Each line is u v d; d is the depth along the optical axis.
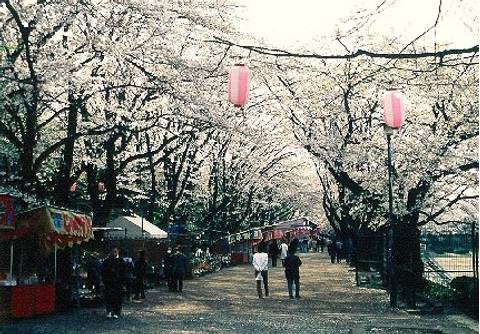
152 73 18.11
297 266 20.59
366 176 22.67
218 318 15.24
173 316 15.70
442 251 21.17
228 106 27.25
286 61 19.53
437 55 8.30
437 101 20.00
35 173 17.17
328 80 23.00
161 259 28.73
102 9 16.41
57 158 23.69
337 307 17.73
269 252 42.34
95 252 24.03
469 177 19.44
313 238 77.44
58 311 16.78
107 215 22.23
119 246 25.98
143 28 18.08
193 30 18.00
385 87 19.97
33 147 17.25
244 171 43.19
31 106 16.41
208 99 19.84
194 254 36.19
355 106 24.66
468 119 18.48
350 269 35.41
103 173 23.11
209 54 20.86
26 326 13.70
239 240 43.19
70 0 15.29
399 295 20.20
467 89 16.53
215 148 38.00
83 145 23.16
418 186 20.88
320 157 22.53
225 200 41.19
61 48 16.83
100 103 19.95
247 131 20.94
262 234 45.19
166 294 22.14
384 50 20.52
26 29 14.70
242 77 9.09
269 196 54.69
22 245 15.99
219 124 19.83
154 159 31.78
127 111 20.20
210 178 41.81
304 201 61.94
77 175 18.83
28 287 15.34
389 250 20.34
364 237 27.08
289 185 55.38
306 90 23.38
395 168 22.50
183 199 38.47
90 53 17.47
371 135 23.62
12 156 19.27
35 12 14.87
